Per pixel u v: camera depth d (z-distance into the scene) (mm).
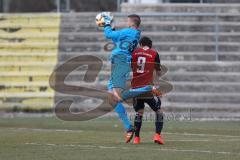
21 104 71250
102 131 52250
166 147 40844
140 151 38688
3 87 74750
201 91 71062
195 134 50219
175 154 37344
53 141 44594
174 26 81500
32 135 48750
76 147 40781
